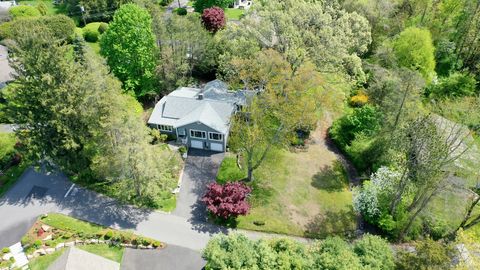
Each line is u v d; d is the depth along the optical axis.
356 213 40.75
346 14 48.50
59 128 36.44
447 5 62.97
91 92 37.25
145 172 36.31
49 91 35.69
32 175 42.09
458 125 39.19
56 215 37.69
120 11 50.66
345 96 49.91
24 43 34.62
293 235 38.06
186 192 41.59
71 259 30.08
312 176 44.91
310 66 40.38
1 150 41.91
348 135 49.19
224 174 43.97
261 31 47.03
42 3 72.75
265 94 40.44
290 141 47.53
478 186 38.91
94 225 37.06
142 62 51.47
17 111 37.12
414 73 40.50
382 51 53.84
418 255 28.14
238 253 28.83
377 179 40.19
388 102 42.09
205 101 47.84
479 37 61.97
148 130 39.72
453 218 37.88
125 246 35.56
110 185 41.47
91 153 38.97
